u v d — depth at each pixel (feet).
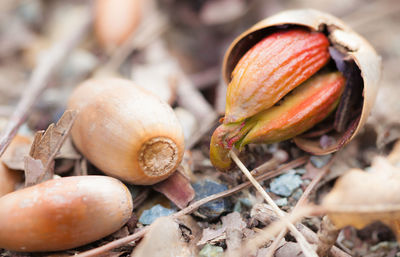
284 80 0.45
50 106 0.60
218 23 0.68
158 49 0.66
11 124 0.51
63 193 0.42
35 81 0.60
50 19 0.78
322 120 0.49
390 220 0.41
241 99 0.45
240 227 0.45
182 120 0.55
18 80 0.67
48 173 0.46
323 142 0.48
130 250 0.44
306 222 0.47
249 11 0.69
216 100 0.60
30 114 0.56
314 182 0.48
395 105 0.57
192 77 0.65
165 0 0.72
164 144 0.44
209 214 0.46
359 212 0.40
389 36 0.73
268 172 0.49
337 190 0.41
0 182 0.46
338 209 0.41
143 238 0.43
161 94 0.58
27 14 0.76
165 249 0.43
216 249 0.44
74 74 0.64
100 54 0.68
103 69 0.64
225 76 0.50
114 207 0.42
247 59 0.46
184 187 0.47
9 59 0.70
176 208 0.47
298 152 0.51
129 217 0.44
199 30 0.71
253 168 0.49
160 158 0.44
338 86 0.47
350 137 0.47
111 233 0.44
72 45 0.66
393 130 0.53
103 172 0.48
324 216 0.44
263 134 0.46
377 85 0.46
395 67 0.67
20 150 0.48
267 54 0.46
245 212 0.47
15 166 0.47
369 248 0.48
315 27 0.47
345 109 0.48
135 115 0.44
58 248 0.42
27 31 0.74
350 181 0.41
